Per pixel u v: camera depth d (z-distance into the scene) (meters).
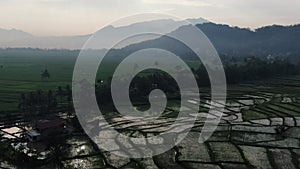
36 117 81.38
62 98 103.69
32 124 73.62
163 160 52.59
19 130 71.06
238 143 61.34
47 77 148.00
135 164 51.09
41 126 64.69
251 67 155.25
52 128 64.88
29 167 50.72
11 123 76.50
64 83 135.88
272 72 162.50
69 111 85.94
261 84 140.38
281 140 63.66
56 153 53.94
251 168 49.75
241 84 140.62
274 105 96.75
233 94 114.25
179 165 50.66
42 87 123.44
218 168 49.72
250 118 81.06
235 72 142.38
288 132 69.31
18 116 81.94
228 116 82.94
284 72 170.75
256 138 64.75
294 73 175.38
